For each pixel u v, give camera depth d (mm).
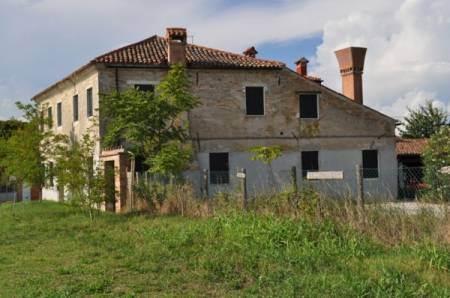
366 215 12711
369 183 33125
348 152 33188
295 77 32500
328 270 10141
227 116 31203
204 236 14039
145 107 23906
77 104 32750
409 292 8469
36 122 28266
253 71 31688
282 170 31906
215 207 17672
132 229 16969
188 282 10211
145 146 24141
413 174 33469
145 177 22094
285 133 32156
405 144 41188
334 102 33094
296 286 9148
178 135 25094
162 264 11820
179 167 22812
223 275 10484
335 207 13547
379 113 33812
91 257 13133
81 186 21375
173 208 19438
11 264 12758
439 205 12594
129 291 9727
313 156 32625
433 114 56750
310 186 16719
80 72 30750
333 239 11898
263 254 11586
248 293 9180
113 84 29078
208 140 30812
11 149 27656
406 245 11305
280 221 13234
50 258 13320
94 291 9812
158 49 31859
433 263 9945
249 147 31469
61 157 22391
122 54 30047
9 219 22641
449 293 8391
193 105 25203
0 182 32906
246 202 16172
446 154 28609
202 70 30859
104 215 21281
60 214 23359
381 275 9383
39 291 9836
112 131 24438
